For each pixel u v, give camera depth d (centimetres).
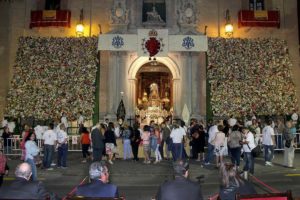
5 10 2903
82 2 2930
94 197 576
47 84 2742
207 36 2808
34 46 2805
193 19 2797
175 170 621
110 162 1745
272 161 1811
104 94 2817
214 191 1213
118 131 2203
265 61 2812
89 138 1936
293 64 2883
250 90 2759
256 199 576
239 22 2900
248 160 1416
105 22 2900
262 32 2928
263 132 1716
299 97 2841
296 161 1809
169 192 595
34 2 2941
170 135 1694
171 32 2778
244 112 2717
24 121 2700
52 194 640
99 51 2830
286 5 2964
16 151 2109
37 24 2850
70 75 2762
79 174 1548
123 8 2783
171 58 2809
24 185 605
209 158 1700
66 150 1678
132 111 2773
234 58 2800
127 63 2780
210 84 2775
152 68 3072
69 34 2891
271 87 2770
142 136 1911
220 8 2941
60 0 2955
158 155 1795
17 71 2759
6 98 2786
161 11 2889
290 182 1342
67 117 2694
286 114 2723
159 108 2884
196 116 2714
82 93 2744
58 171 1593
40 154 2003
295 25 2934
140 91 3084
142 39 2672
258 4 3000
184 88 2770
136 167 1659
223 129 1714
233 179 645
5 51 2850
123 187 1313
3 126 2450
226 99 2744
